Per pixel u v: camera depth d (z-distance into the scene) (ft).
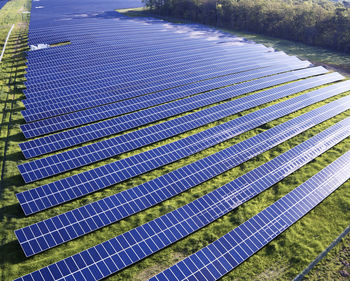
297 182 111.86
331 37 282.97
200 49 254.27
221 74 201.87
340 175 113.91
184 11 419.95
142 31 316.19
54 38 278.67
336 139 136.67
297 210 97.81
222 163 117.39
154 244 84.69
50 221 87.71
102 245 81.92
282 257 84.69
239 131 139.13
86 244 85.87
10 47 257.75
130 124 138.72
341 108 164.45
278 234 90.17
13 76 191.52
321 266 82.53
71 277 73.87
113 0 604.08
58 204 96.58
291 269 81.61
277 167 116.26
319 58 255.09
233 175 114.93
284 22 318.04
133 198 98.73
